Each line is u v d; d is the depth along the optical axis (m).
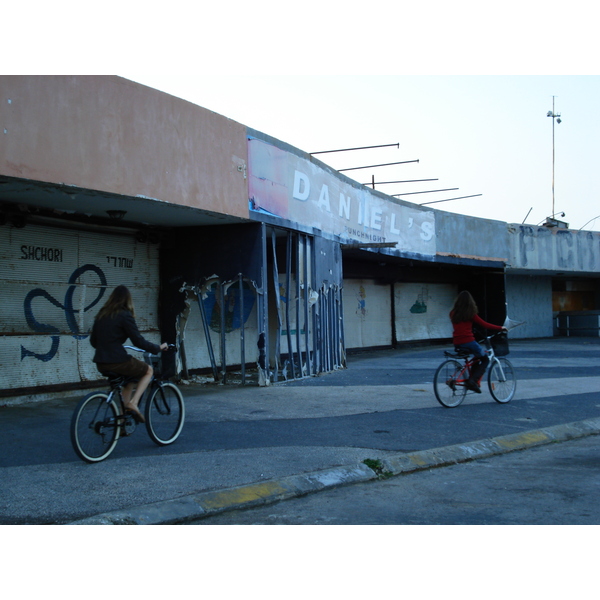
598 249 27.70
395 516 5.15
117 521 4.76
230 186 10.91
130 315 6.64
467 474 6.57
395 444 7.42
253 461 6.53
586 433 8.70
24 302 9.77
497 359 10.28
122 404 6.72
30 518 4.80
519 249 24.58
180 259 12.31
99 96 8.53
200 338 13.17
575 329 28.94
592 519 5.01
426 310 24.06
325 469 6.30
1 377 9.41
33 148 7.68
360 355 19.75
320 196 14.09
